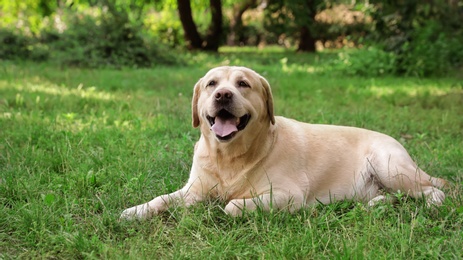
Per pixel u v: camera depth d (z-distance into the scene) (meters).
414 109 8.59
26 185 4.21
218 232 3.49
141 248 3.20
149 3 23.30
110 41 15.00
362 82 11.73
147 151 5.49
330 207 3.88
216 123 3.86
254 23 30.42
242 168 4.01
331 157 4.30
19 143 5.82
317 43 30.55
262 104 4.07
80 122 6.81
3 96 8.59
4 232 3.48
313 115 7.61
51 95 8.80
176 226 3.64
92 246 3.26
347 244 3.22
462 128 7.26
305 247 3.20
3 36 15.31
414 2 14.33
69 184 4.33
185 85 10.66
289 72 13.80
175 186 4.48
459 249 3.18
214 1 22.84
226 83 3.98
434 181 4.39
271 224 3.59
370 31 14.95
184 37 23.28
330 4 24.86
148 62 15.21
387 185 4.27
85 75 12.13
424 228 3.51
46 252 3.22
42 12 21.30
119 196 4.09
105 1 16.78
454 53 14.33
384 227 3.51
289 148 4.13
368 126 6.91
